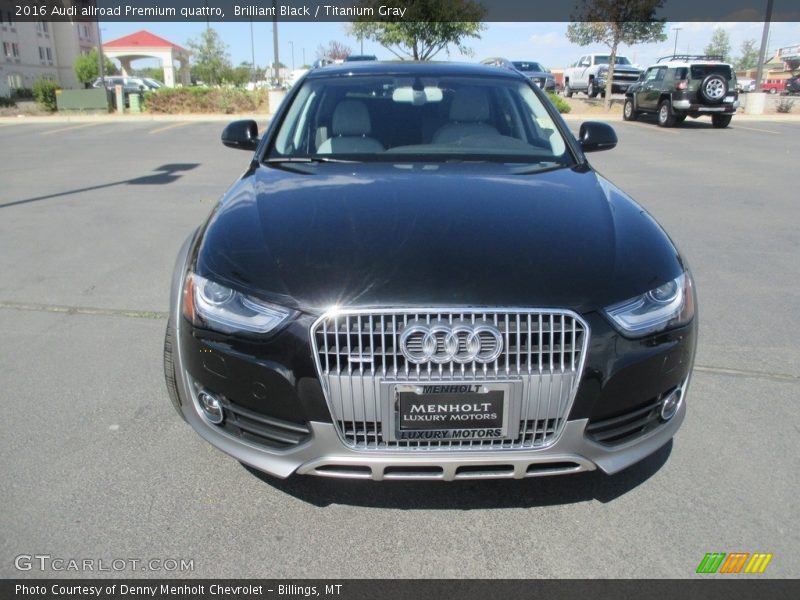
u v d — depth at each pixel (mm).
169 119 22188
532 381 2270
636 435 2518
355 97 3986
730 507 2740
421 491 2830
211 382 2490
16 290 5238
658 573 2393
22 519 2639
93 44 74938
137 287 5309
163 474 2936
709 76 18391
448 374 2240
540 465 2391
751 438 3234
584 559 2463
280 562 2449
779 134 17625
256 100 25031
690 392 3676
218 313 2432
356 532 2596
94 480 2887
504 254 2449
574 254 2488
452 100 3977
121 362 3998
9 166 11672
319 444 2342
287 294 2326
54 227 7211
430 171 3318
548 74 28750
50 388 3678
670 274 2545
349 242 2523
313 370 2281
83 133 17734
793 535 2582
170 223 7398
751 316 4762
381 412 2279
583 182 3250
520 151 3693
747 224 7465
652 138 16438
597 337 2303
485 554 2488
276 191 3037
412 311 2217
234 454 2521
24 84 57562
